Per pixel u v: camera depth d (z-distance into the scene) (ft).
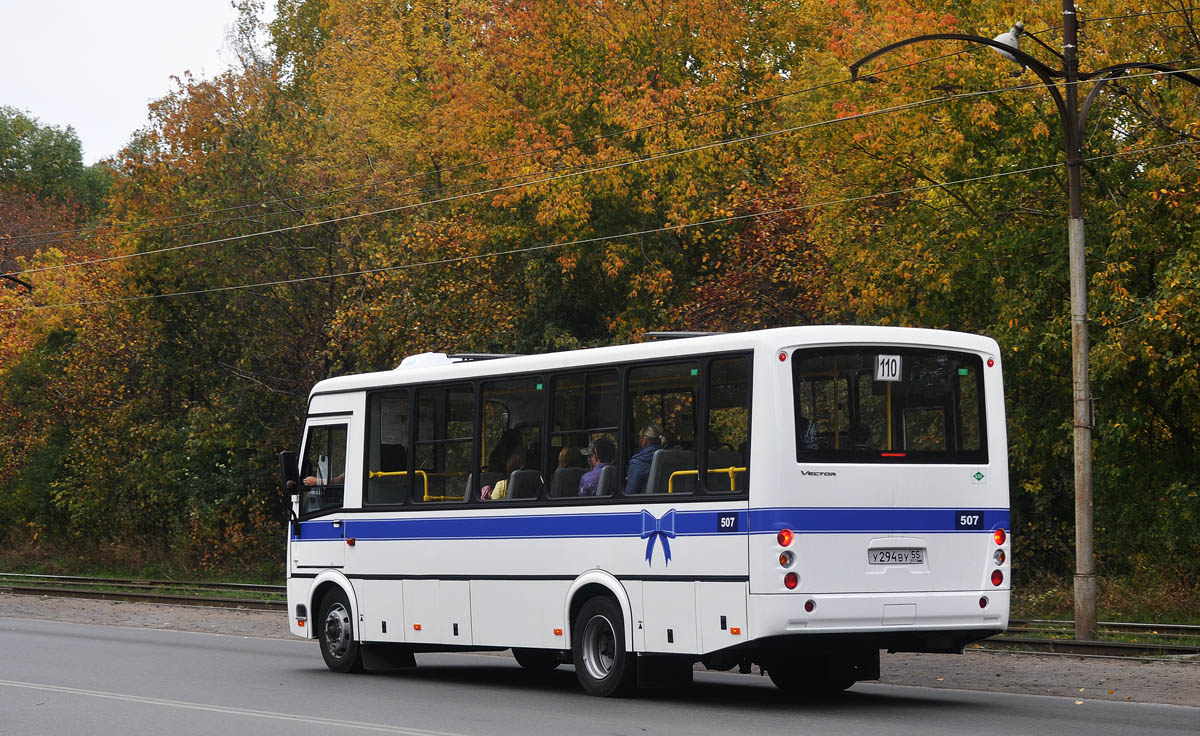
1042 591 86.53
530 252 117.29
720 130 110.63
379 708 41.09
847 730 35.22
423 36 139.23
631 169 110.01
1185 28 81.30
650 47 118.32
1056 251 83.92
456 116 120.06
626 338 111.34
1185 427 84.99
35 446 150.51
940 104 84.69
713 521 40.09
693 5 116.47
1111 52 80.74
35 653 60.85
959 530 41.39
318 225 123.85
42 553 148.36
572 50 119.55
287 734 35.22
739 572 39.22
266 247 125.70
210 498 132.36
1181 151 79.61
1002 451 42.52
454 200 121.08
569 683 49.57
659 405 42.47
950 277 85.61
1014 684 48.24
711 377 40.93
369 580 52.31
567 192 108.06
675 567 41.06
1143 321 75.61
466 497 48.73
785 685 46.37
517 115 116.67
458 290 115.03
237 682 49.14
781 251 101.40
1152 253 82.02
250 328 131.44
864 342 40.65
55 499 146.92
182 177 131.85
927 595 40.47
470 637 47.96
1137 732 34.63
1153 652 56.39
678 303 112.78
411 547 50.55
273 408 133.49
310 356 123.95
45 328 152.05
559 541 44.91
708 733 34.81
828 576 39.11
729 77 114.83
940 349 41.91
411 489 51.06
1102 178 83.66
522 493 46.55
